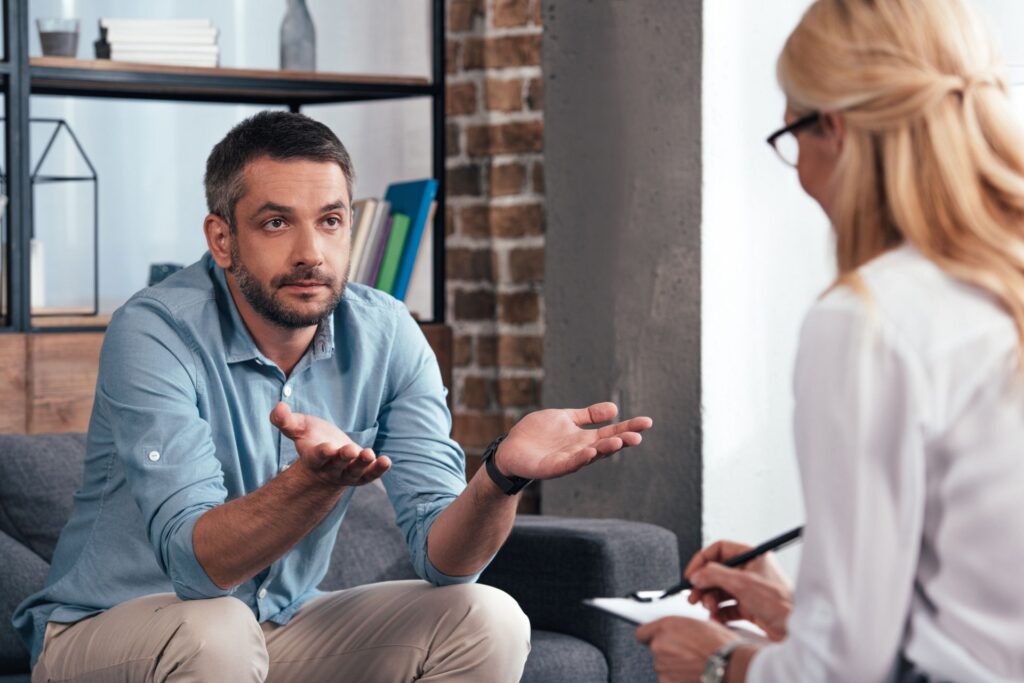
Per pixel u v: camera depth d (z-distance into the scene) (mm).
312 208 2289
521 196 4023
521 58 4008
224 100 4074
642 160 3559
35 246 3627
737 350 3523
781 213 3586
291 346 2430
